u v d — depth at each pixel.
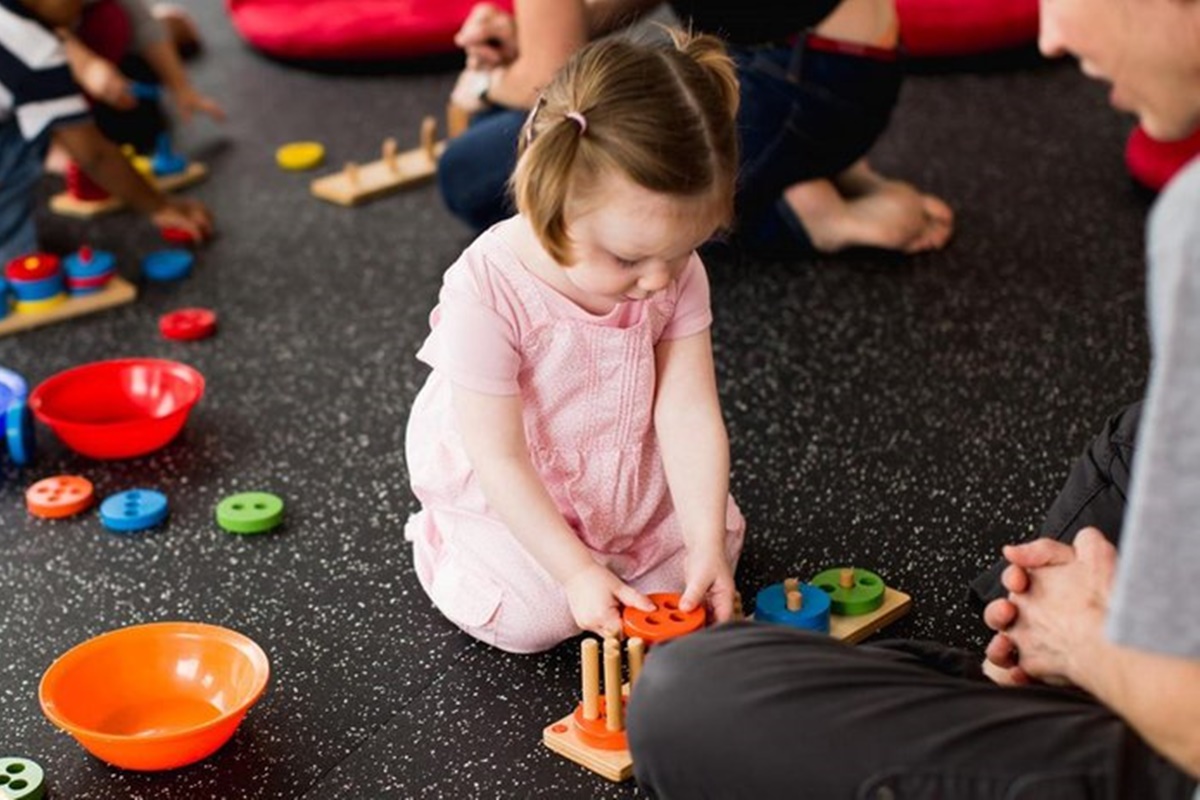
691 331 1.49
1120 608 0.82
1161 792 0.96
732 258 2.41
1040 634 1.10
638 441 1.50
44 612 1.62
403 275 2.39
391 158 2.71
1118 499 1.34
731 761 1.06
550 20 2.12
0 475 1.88
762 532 1.72
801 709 1.05
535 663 1.52
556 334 1.43
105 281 2.33
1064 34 0.99
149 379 1.97
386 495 1.82
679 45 1.33
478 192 2.38
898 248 2.39
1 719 1.46
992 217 2.52
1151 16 0.94
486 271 1.42
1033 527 1.72
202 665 1.45
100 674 1.43
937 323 2.18
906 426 1.93
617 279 1.29
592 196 1.23
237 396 2.05
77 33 2.66
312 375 2.10
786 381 2.04
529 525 1.40
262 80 3.23
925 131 2.85
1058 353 2.09
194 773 1.38
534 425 1.48
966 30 3.05
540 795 1.34
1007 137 2.81
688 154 1.23
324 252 2.48
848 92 2.25
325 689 1.49
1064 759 0.99
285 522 1.77
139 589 1.66
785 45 2.23
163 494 1.83
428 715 1.45
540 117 1.30
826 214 2.36
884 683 1.06
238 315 2.28
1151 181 2.55
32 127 2.31
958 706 1.04
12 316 2.24
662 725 1.09
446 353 1.42
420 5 3.20
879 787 1.01
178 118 3.04
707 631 1.14
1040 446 1.88
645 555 1.54
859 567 1.66
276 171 2.79
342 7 3.25
